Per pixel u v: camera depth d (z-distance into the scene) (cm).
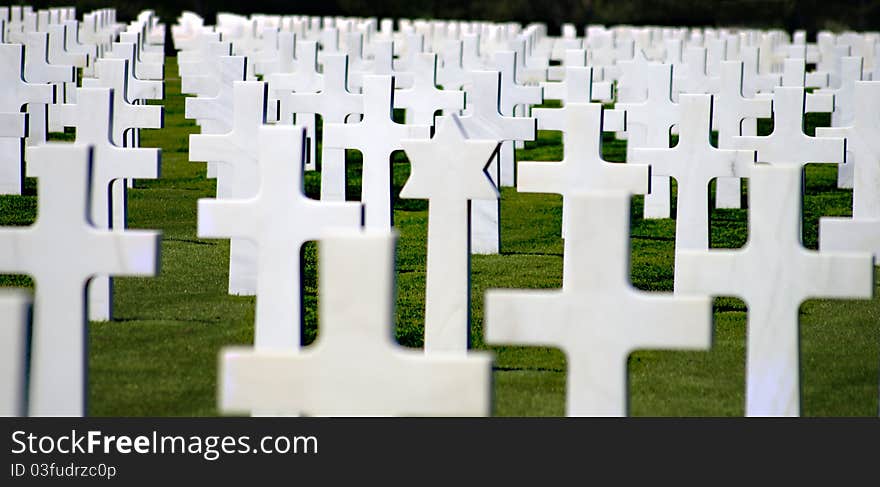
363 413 850
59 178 1016
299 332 1165
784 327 1059
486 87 2305
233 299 1920
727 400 1458
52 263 1023
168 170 3488
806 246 2525
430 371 842
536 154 4097
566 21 13275
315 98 2480
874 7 12244
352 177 3531
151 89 2772
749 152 1902
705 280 1062
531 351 1667
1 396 906
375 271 834
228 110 2275
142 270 1024
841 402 1467
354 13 13188
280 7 12538
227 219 1156
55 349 1031
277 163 1150
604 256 920
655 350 1688
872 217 2134
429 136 1973
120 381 1486
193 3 11712
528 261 2317
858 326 1841
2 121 1988
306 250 2395
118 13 10862
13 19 7019
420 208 2961
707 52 4294
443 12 13425
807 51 6100
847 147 2130
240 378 854
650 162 1919
